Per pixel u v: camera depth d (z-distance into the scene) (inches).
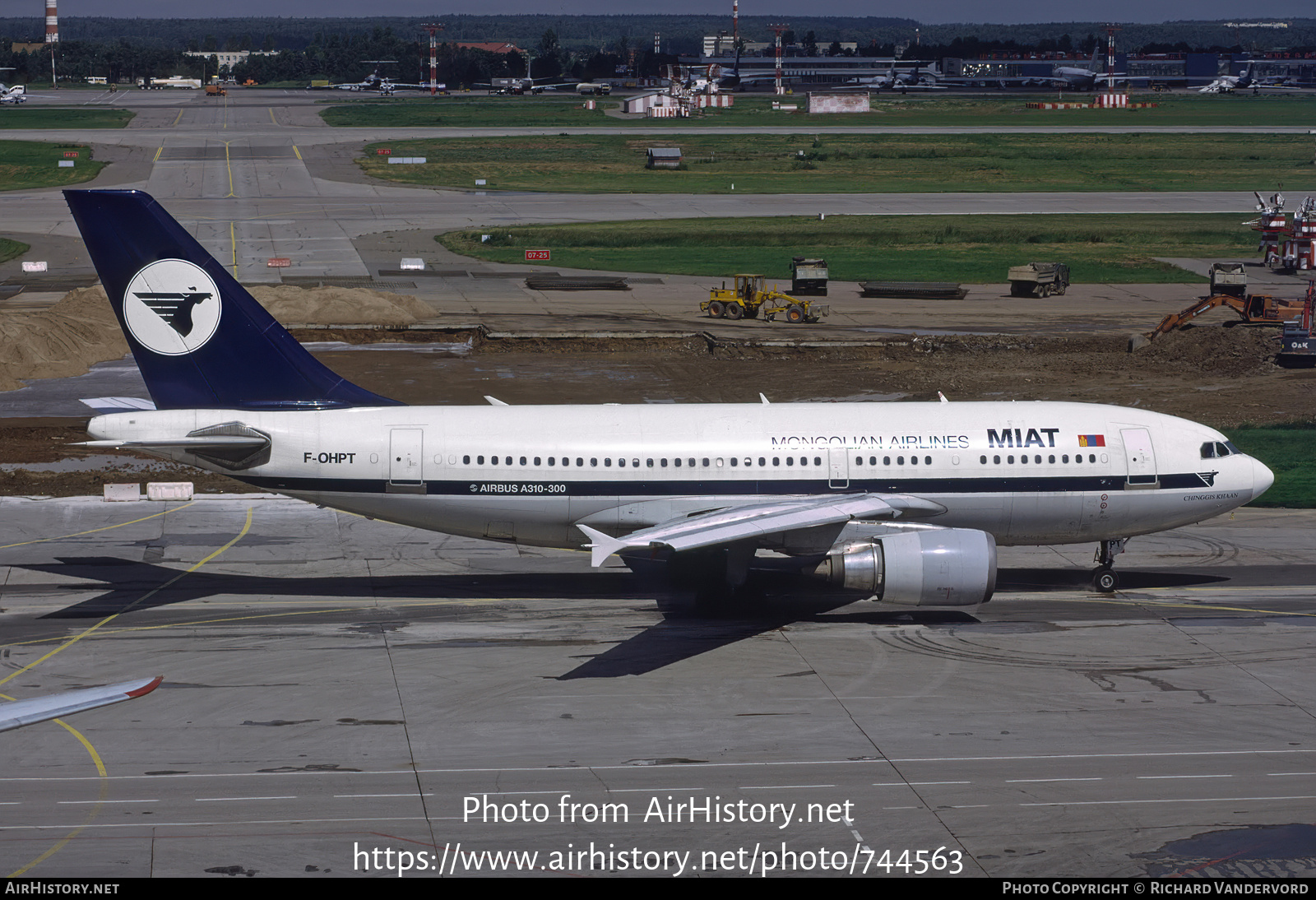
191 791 1067.3
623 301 3897.6
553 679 1331.2
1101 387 2854.3
